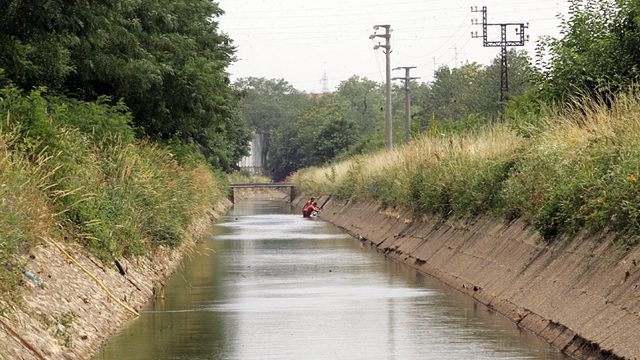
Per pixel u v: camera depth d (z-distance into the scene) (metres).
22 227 29.95
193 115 66.31
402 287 45.62
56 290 31.27
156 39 60.78
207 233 85.62
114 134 50.31
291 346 30.80
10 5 41.72
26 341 25.44
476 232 48.94
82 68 54.94
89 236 37.53
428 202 60.50
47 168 37.44
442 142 68.25
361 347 30.58
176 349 30.36
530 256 38.66
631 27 48.69
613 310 28.41
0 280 26.14
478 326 34.34
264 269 54.03
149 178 50.00
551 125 44.91
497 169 49.47
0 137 32.06
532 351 29.69
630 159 32.66
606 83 47.00
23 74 46.94
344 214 99.94
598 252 32.31
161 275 48.09
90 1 44.47
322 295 42.78
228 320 35.81
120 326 34.34
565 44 51.19
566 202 35.94
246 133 161.75
